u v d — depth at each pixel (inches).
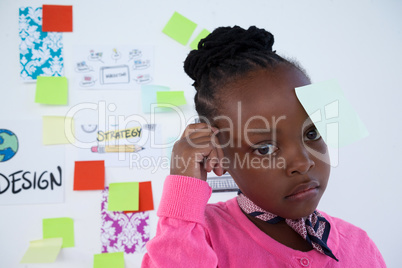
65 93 42.8
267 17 44.8
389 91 45.5
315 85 17.7
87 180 42.6
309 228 20.8
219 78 19.5
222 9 44.4
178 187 19.4
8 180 42.3
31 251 41.7
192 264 17.7
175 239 18.2
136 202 42.7
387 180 45.2
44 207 42.5
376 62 45.6
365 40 45.6
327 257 20.4
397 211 45.1
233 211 22.4
